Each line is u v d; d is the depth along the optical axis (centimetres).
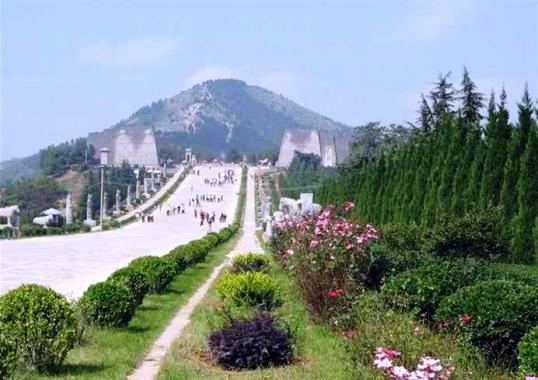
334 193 6200
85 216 12519
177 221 11038
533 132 2580
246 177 17362
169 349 1546
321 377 1246
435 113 6147
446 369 959
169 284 2852
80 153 17638
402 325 1272
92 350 1480
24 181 15450
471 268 1772
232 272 3117
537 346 1038
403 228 2716
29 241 6669
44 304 1297
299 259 1800
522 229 2484
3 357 1102
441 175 3198
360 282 1836
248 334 1378
